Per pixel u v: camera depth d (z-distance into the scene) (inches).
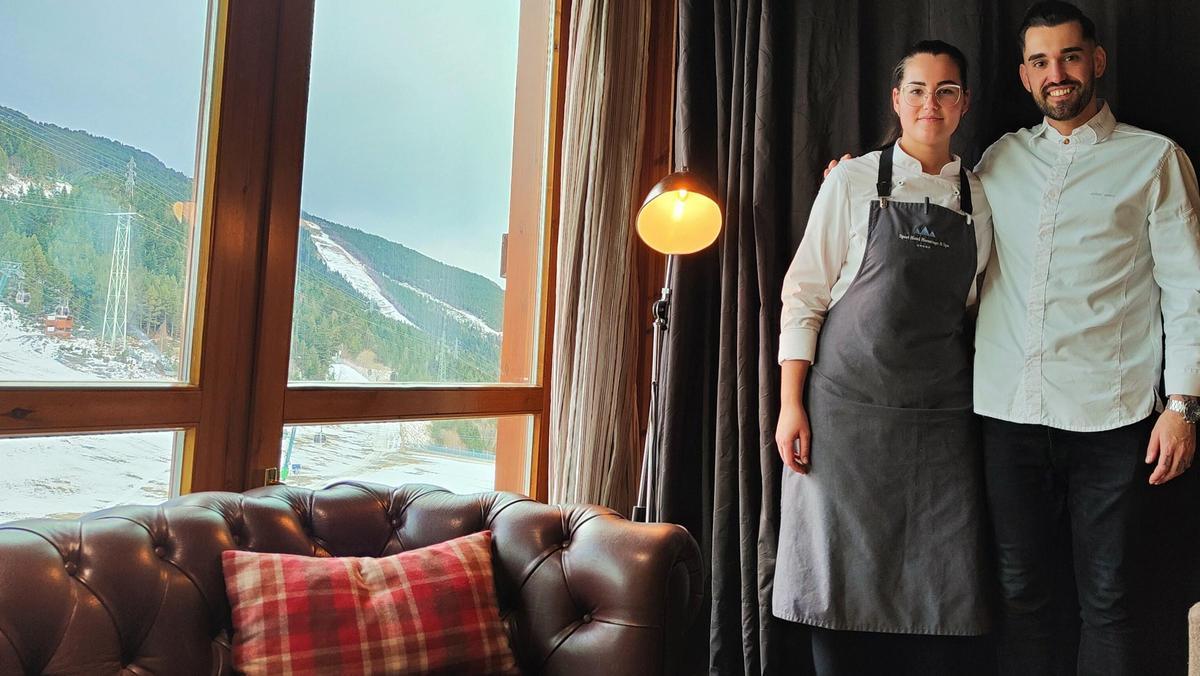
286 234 70.8
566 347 94.7
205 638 50.2
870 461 74.6
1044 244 71.4
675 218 80.6
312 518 60.4
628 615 55.3
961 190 75.3
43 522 47.6
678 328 94.8
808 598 76.1
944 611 72.7
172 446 64.9
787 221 92.3
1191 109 77.4
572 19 98.1
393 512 64.6
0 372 55.6
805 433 77.5
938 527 73.7
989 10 85.4
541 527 61.4
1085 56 70.6
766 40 91.6
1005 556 73.0
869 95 91.4
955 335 75.3
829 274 78.7
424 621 53.6
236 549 54.4
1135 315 69.6
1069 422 69.7
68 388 56.9
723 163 95.5
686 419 96.9
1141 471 68.2
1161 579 75.2
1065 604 77.9
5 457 55.7
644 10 103.4
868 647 84.1
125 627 46.5
